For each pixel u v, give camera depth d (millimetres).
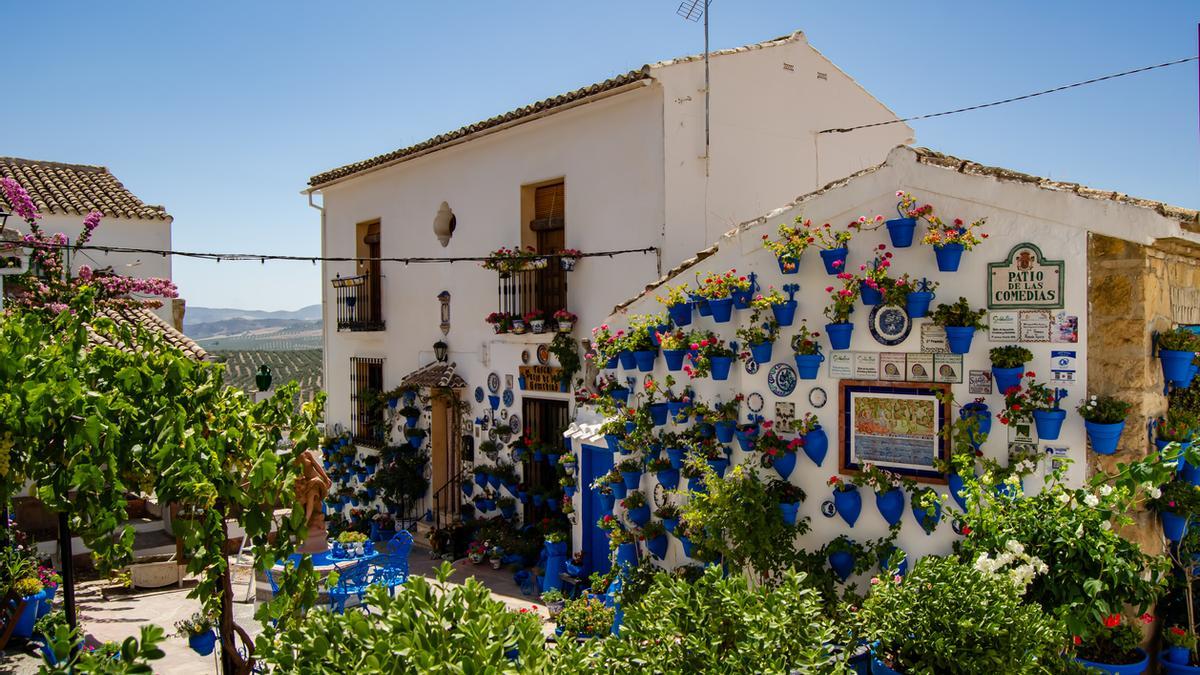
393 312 15023
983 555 5082
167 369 4930
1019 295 6039
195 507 4684
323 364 17297
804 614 4328
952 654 4438
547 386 11672
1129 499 5219
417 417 14188
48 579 8305
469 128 12594
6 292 9852
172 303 16875
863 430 6840
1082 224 5766
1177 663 5711
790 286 7203
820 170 12133
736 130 10898
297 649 3893
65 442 4340
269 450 4711
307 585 4754
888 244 6664
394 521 14203
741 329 7430
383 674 3518
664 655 4164
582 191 11273
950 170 6309
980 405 6172
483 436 12914
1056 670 4918
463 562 11891
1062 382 5883
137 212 16516
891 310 6645
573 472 10289
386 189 15172
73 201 16312
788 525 7086
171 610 9109
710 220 10539
